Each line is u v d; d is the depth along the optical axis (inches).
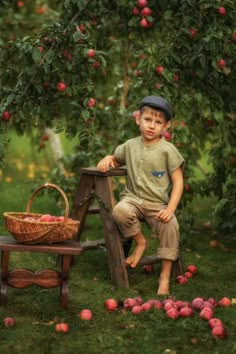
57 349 153.9
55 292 194.4
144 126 202.2
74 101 239.3
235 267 233.5
